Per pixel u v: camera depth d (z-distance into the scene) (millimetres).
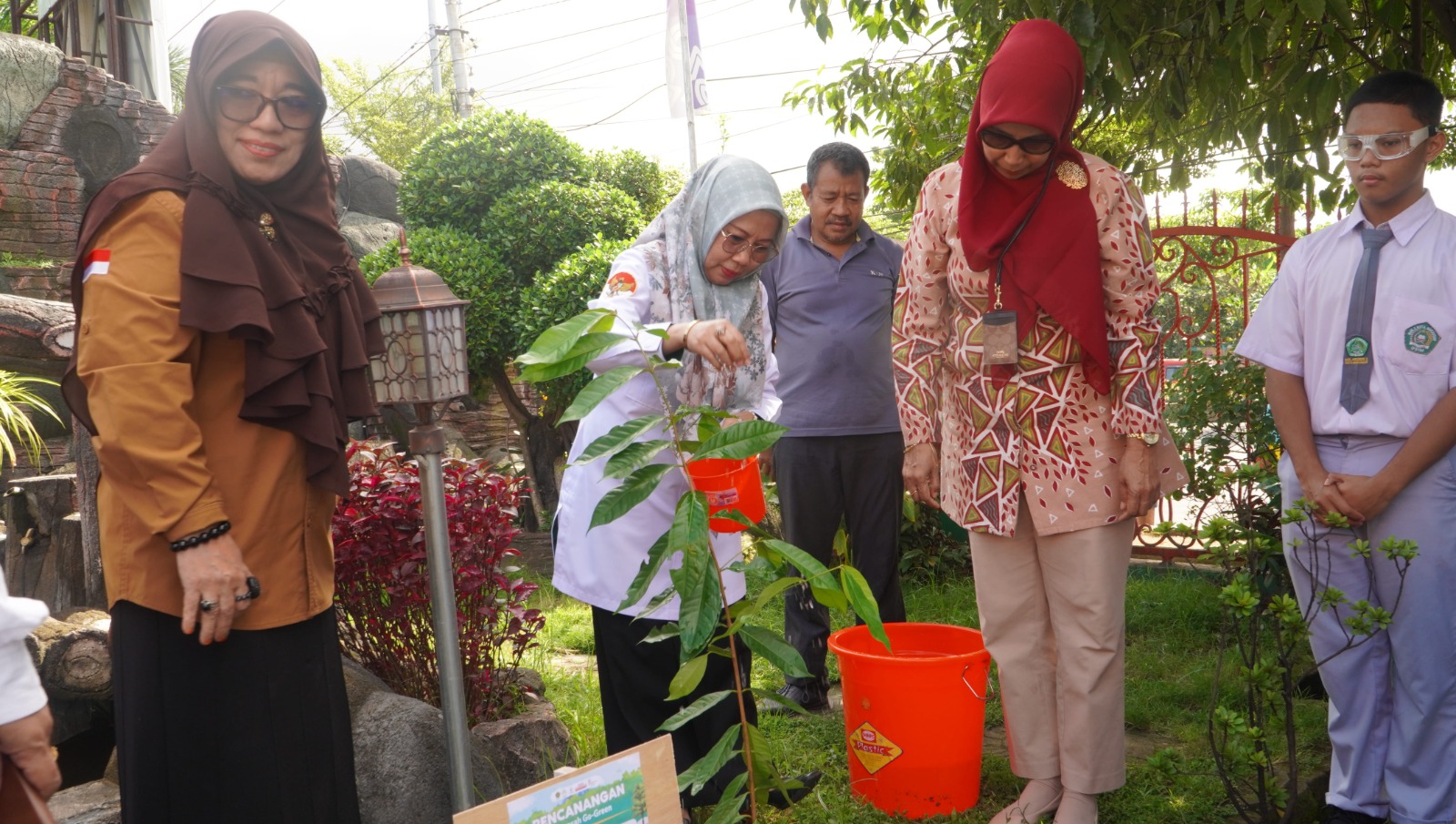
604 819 1535
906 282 2850
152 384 1721
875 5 4520
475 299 7188
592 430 2541
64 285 8438
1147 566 5422
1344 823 2693
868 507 3768
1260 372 4133
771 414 2705
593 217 7512
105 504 1854
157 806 1813
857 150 3688
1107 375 2557
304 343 1875
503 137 7809
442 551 2273
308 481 1954
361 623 3170
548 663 4160
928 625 3141
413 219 7922
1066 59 2451
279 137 1898
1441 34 3756
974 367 2691
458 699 2295
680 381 2457
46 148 8969
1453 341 2461
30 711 1423
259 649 1888
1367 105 2506
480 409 9984
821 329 3701
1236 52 3332
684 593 1776
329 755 1984
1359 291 2557
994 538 2758
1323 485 2584
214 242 1781
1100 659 2613
